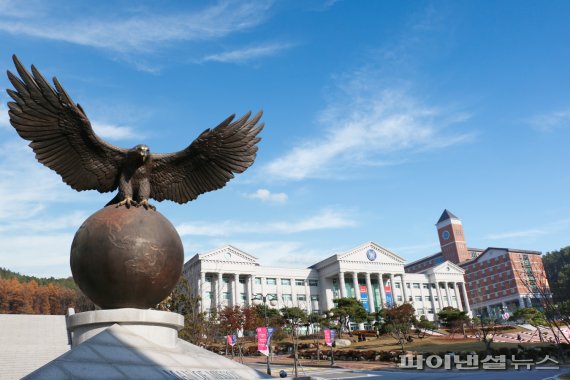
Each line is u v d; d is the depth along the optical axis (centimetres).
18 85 995
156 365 849
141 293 977
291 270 9762
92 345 825
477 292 11888
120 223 977
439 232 14200
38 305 9950
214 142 1185
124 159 1089
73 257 988
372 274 10031
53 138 1038
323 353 5291
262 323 6191
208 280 8650
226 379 951
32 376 681
